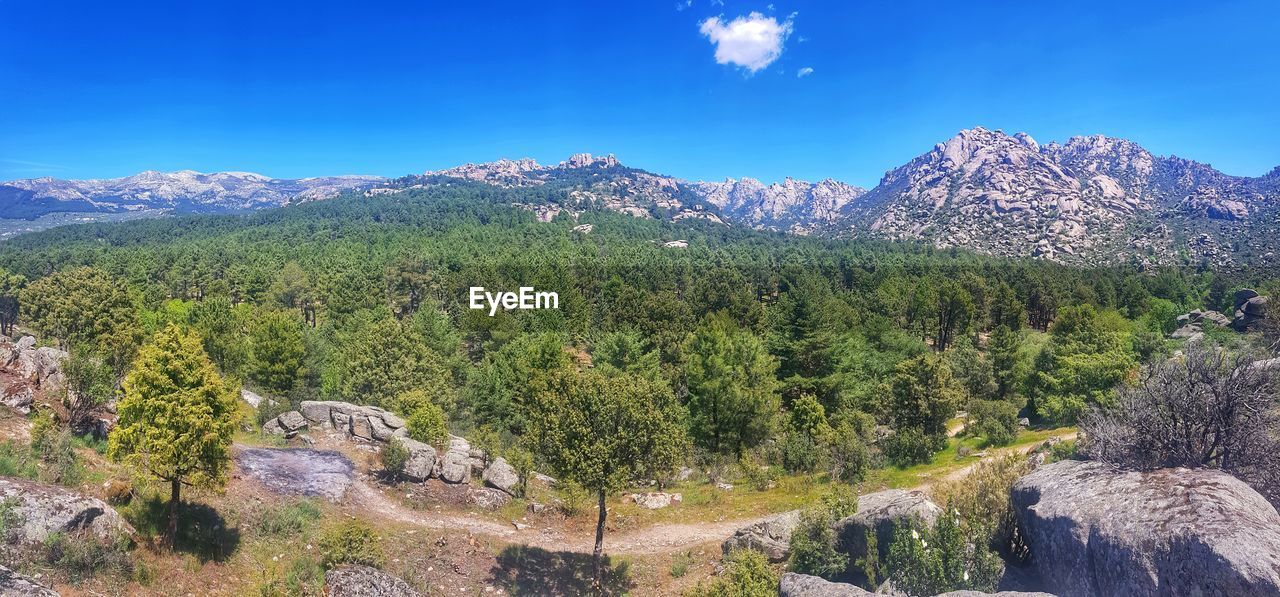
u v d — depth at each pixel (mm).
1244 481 11117
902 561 12367
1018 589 11141
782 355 48031
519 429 40000
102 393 19531
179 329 15156
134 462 14117
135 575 13266
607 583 18688
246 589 14922
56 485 14945
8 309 79375
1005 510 13500
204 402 14789
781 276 122625
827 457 30828
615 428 17984
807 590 12023
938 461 31297
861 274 122688
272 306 85750
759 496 26969
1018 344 50906
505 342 60312
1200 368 12336
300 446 26734
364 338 45188
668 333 60531
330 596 14484
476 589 17719
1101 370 37656
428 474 24797
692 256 188750
